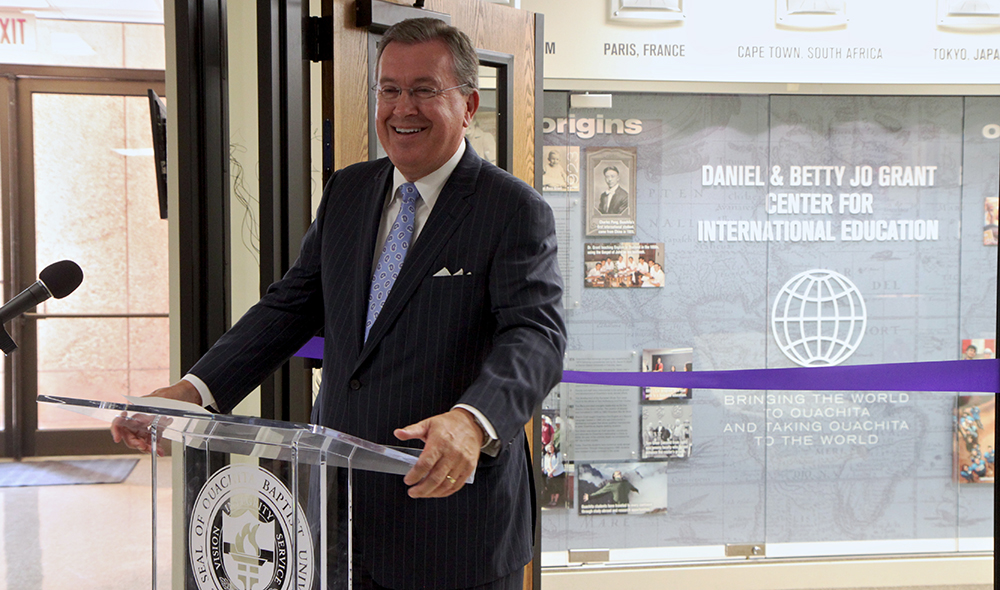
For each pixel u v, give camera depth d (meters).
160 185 2.22
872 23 3.05
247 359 1.31
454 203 1.27
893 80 3.07
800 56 3.06
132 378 5.11
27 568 3.36
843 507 3.29
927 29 3.05
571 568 3.25
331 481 0.87
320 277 1.43
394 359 1.23
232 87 2.35
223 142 2.13
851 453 3.29
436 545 1.19
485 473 1.21
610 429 3.26
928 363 2.06
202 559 0.96
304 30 2.09
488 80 2.52
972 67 3.06
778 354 3.25
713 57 3.05
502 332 1.19
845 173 3.21
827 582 3.24
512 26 2.53
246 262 2.39
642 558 3.28
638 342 3.23
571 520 3.27
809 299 3.24
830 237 3.23
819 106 3.19
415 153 1.27
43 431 5.04
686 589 3.23
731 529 3.29
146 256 5.07
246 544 0.92
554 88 3.08
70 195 5.01
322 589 0.87
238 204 2.37
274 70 1.92
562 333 1.20
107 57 4.96
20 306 1.42
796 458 3.29
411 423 1.22
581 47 3.03
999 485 1.92
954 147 3.20
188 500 0.97
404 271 1.25
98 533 3.79
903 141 3.20
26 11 4.86
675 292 3.23
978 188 3.21
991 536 3.29
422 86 1.26
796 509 3.29
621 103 3.16
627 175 3.18
